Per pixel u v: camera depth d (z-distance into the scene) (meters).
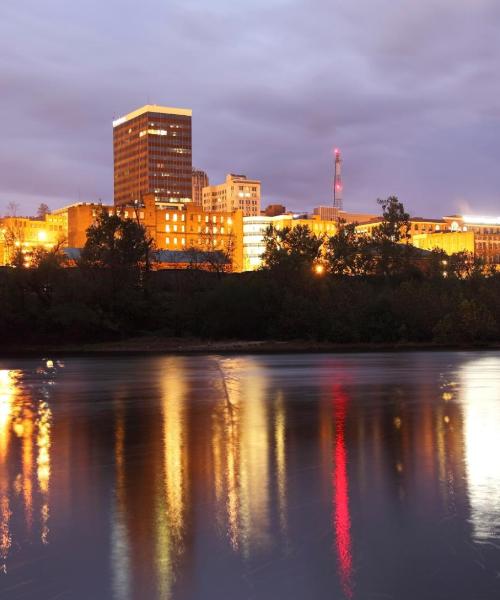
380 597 12.41
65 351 97.00
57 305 102.31
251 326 110.00
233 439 27.33
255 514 16.86
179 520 16.45
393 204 157.75
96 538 15.28
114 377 58.06
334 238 146.38
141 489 19.33
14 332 102.75
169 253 176.00
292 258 119.25
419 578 13.15
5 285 103.44
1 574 13.43
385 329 106.38
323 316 106.50
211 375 59.34
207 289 117.06
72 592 12.64
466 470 21.39
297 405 38.59
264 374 60.00
